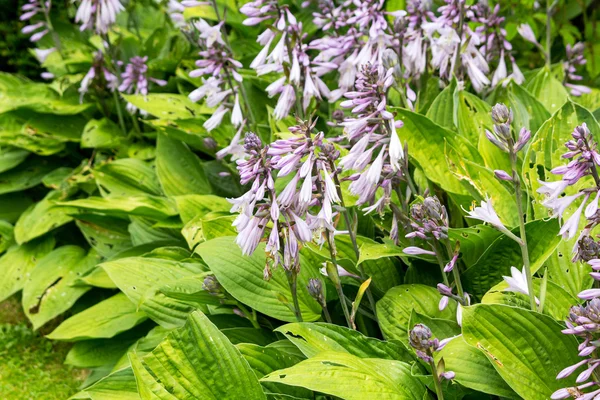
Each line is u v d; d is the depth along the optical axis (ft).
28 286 8.61
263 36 7.20
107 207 8.15
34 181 10.18
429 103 8.13
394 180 6.57
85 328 7.77
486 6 7.83
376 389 5.84
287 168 5.90
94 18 9.32
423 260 6.89
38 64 12.99
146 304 7.30
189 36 8.95
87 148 10.48
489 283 6.71
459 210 7.21
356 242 6.66
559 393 5.57
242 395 6.09
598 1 10.55
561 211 5.70
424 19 7.62
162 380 6.07
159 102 9.21
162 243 8.29
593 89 8.82
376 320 6.85
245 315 6.89
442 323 6.28
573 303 6.26
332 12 7.91
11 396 8.09
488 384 5.97
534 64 10.09
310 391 6.40
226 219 7.23
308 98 7.28
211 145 8.29
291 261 6.09
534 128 7.79
